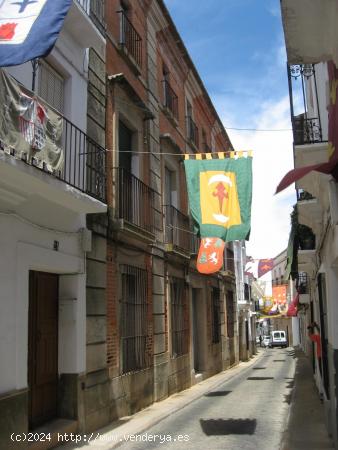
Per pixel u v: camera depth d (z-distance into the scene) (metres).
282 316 50.28
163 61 15.10
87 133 9.31
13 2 5.52
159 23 14.55
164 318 13.22
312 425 9.02
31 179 6.40
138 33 12.71
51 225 7.81
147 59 13.53
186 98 17.67
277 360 30.69
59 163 6.99
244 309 32.19
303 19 4.62
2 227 6.58
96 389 8.83
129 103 11.64
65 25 8.44
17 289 6.77
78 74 9.02
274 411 10.98
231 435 8.43
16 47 5.26
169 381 13.33
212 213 10.12
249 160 10.31
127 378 10.30
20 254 6.89
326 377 9.92
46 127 6.70
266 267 38.88
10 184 6.41
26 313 6.93
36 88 7.77
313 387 14.71
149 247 12.27
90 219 9.08
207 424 9.49
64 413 8.09
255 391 14.63
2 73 5.81
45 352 7.94
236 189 10.20
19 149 6.06
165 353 13.10
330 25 4.64
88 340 8.69
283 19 4.66
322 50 5.05
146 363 11.57
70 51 8.75
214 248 10.20
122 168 10.41
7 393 6.37
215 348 20.11
